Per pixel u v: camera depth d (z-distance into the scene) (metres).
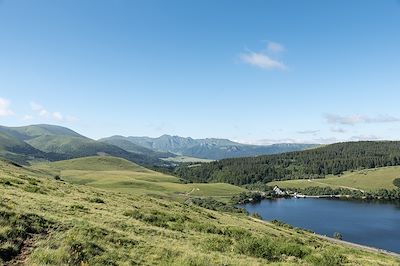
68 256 16.88
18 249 17.20
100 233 22.34
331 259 30.20
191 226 36.78
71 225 22.72
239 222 63.69
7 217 20.25
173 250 22.52
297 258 29.03
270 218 187.25
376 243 129.75
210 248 26.47
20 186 39.69
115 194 60.16
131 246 21.81
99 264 17.12
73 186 59.03
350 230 153.75
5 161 104.00
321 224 169.12
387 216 194.00
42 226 21.17
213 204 199.50
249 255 27.12
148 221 34.44
